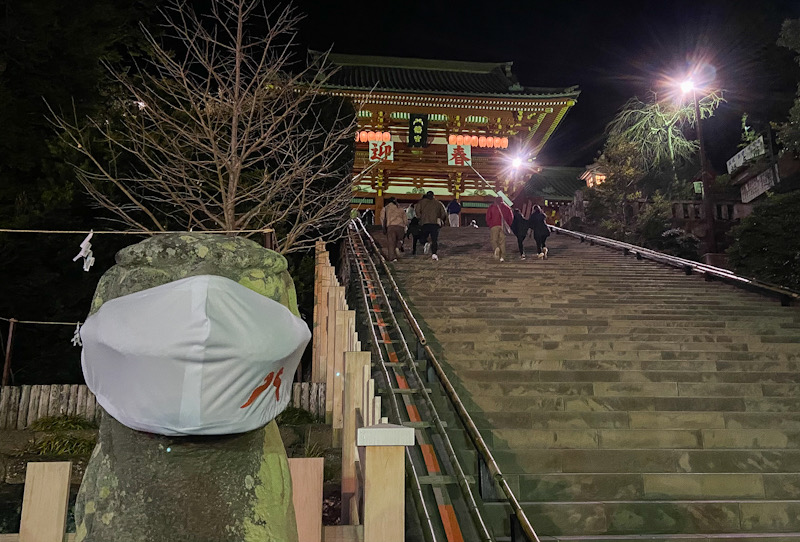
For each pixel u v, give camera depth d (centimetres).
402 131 3231
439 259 1332
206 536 177
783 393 640
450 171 3306
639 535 439
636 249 1443
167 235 200
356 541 296
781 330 845
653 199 2303
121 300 176
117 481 180
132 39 1177
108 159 947
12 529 485
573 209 2486
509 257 1407
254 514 185
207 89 792
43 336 980
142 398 166
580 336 799
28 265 936
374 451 279
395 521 274
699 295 1070
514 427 562
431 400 568
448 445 452
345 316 721
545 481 480
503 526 431
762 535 437
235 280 198
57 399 762
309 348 1231
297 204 1118
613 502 457
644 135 2941
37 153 970
